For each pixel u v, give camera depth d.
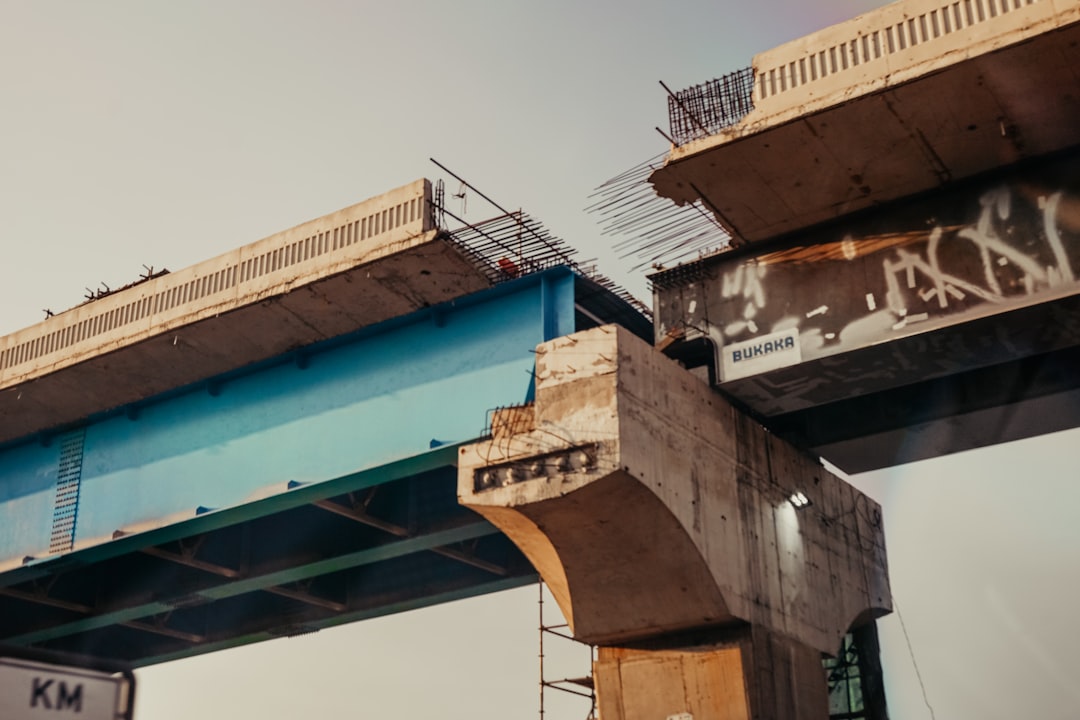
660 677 32.00
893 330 30.94
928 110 28.44
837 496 38.72
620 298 35.91
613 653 32.88
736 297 33.59
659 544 30.25
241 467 37.56
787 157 30.14
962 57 27.11
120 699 10.27
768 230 33.16
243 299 35.56
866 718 38.34
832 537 37.56
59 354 39.16
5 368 40.34
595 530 30.11
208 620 46.97
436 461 34.31
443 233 32.59
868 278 31.77
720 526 31.66
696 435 31.89
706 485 31.61
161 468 39.41
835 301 32.03
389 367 35.91
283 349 37.44
